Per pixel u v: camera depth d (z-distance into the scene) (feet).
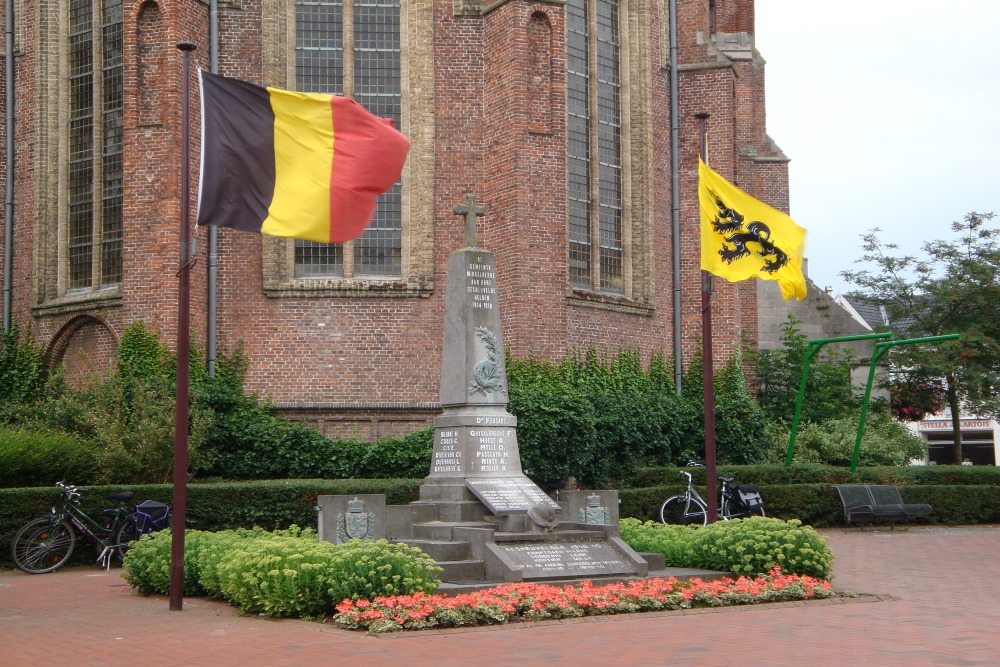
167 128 97.09
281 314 101.45
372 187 57.62
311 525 79.41
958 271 132.87
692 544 60.44
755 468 101.86
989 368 133.08
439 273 103.30
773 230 75.46
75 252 105.40
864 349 144.56
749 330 134.00
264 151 55.67
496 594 49.08
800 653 39.34
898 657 38.47
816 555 57.47
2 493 71.15
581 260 109.70
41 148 106.01
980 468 111.45
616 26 115.24
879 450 121.80
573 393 96.63
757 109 144.77
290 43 103.65
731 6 144.05
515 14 101.30
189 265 54.70
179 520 52.06
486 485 59.77
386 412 101.55
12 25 108.78
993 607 51.62
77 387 103.91
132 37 98.37
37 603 55.11
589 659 38.29
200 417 89.76
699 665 37.09
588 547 56.65
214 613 50.24
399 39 104.88
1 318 106.93
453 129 104.32
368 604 46.32
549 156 102.78
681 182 119.96
